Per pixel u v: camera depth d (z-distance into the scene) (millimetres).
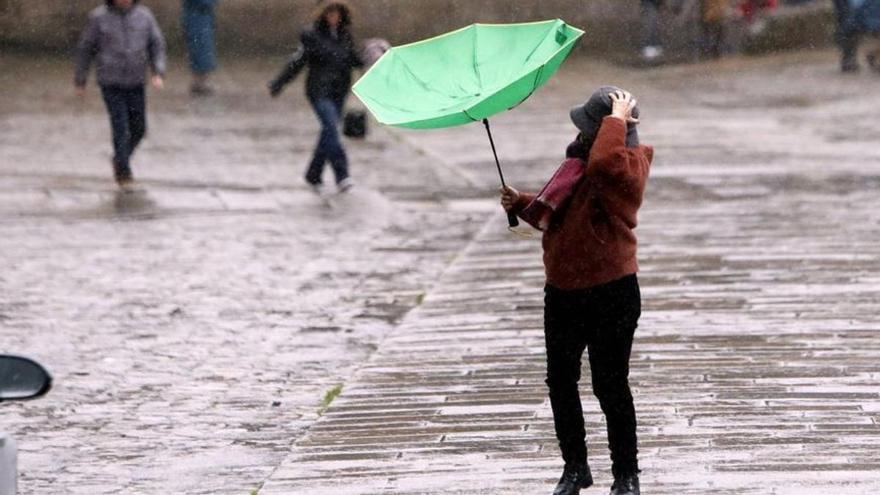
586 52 89500
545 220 18047
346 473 21500
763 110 70250
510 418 24031
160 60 49688
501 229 43375
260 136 62844
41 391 12930
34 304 34406
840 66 85188
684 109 71312
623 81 81875
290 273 37812
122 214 46094
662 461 21234
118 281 36875
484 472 21234
